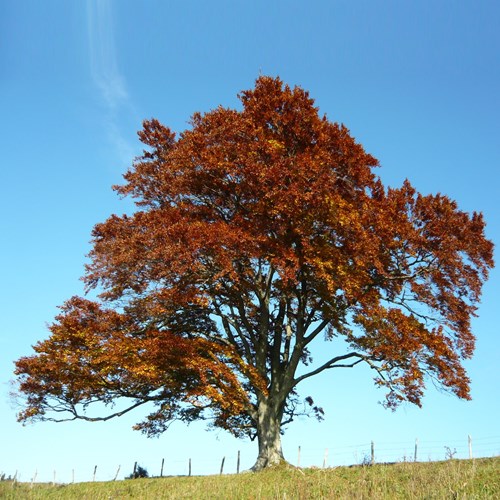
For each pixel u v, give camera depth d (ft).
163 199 96.73
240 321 96.27
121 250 86.58
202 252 79.46
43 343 84.28
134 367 78.84
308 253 80.84
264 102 88.89
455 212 88.17
